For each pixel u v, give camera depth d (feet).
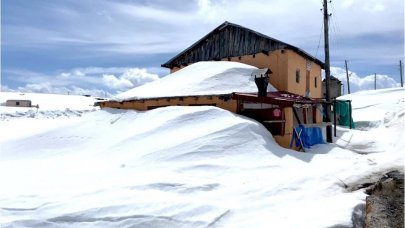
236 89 63.52
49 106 163.22
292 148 48.47
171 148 41.63
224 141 42.22
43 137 56.70
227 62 74.84
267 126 50.16
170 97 59.52
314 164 39.42
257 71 68.90
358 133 69.46
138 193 29.12
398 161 37.93
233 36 80.94
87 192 29.63
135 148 45.32
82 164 42.01
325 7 64.44
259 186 30.73
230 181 32.83
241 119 47.80
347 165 37.73
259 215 25.41
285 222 23.45
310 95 84.99
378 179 31.76
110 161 42.19
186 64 88.63
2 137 66.74
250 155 40.60
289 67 72.74
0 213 26.14
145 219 24.94
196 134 44.47
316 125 56.34
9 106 152.25
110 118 60.85
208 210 25.90
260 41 76.07
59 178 35.01
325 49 64.80
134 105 63.98
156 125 50.26
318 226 21.95
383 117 104.27
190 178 33.22
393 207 26.12
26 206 27.04
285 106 48.98
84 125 59.72
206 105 56.49
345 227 22.03
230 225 24.38
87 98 217.36
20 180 34.76
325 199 27.63
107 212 25.85
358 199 26.63
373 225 23.76
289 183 31.24
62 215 25.52
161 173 34.63
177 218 25.08
